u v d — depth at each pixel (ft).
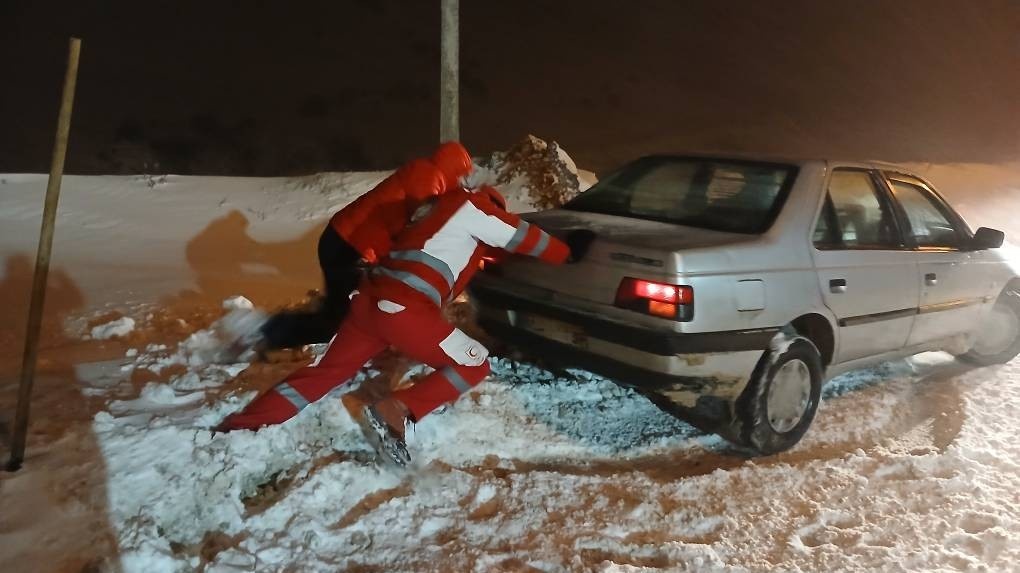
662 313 13.51
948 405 18.13
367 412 13.19
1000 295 20.51
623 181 18.08
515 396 16.26
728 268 13.96
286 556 11.30
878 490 14.07
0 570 9.92
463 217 13.19
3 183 32.94
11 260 24.56
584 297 14.55
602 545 12.17
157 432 12.84
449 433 14.76
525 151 37.60
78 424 13.08
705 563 11.75
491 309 16.28
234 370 15.93
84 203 31.96
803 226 15.44
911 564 11.88
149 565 10.47
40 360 16.22
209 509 11.87
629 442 15.76
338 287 17.12
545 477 13.76
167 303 21.30
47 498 11.18
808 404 15.66
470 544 12.03
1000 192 51.98
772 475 14.39
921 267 17.69
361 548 11.71
